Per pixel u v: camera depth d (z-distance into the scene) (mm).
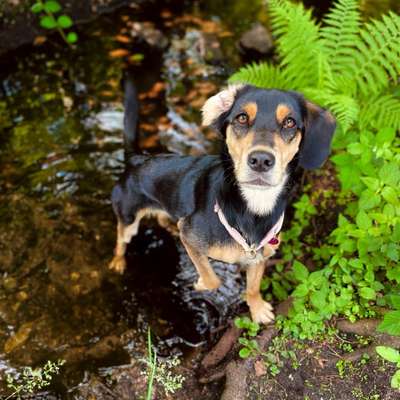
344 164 843
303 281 755
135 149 951
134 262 969
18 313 880
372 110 937
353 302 758
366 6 1397
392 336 715
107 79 1291
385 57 1027
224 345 818
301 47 990
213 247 767
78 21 1442
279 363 743
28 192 1053
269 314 827
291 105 687
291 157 700
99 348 842
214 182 755
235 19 1444
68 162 1109
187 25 1432
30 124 1184
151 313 894
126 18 1457
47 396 780
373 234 746
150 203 895
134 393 785
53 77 1298
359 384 701
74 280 931
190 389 785
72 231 1000
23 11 1348
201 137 1159
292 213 981
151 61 1332
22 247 968
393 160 776
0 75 1303
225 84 1270
